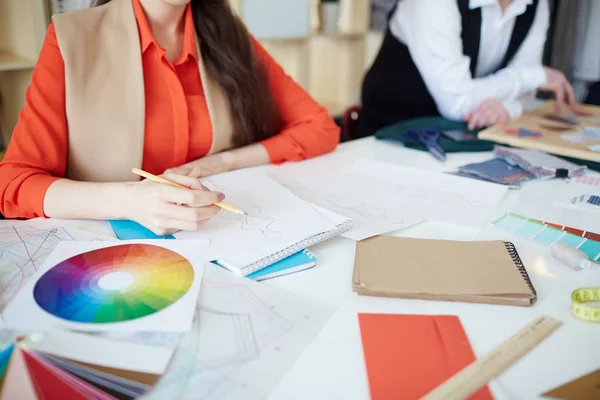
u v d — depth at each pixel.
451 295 0.66
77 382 0.51
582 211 0.96
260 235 0.80
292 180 1.09
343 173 1.14
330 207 0.94
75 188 0.87
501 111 1.45
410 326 0.61
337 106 3.21
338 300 0.66
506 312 0.65
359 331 0.60
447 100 1.58
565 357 0.57
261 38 2.57
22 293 0.64
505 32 1.66
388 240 0.80
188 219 0.77
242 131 1.25
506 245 0.79
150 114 1.12
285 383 0.52
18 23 1.96
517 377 0.54
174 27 1.15
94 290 0.65
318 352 0.57
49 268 0.70
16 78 2.04
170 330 0.58
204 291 0.66
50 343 0.56
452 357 0.56
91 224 0.86
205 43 1.18
